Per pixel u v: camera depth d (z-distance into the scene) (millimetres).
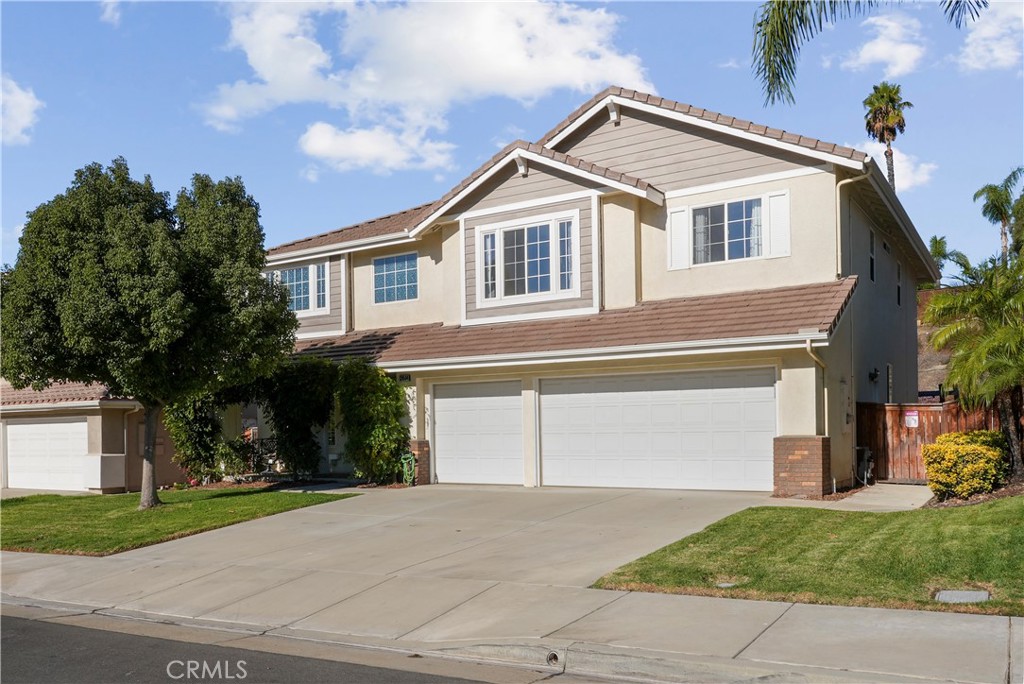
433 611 9727
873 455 17859
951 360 15477
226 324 16797
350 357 20250
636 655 7645
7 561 13961
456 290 20641
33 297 16234
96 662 8297
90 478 22578
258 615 10172
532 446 18422
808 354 15359
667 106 18297
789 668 7145
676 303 17812
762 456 16094
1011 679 6688
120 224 16172
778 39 11500
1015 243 34219
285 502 17391
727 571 10281
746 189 17609
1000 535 10375
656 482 17172
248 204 18250
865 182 17141
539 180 19391
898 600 8812
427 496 17594
